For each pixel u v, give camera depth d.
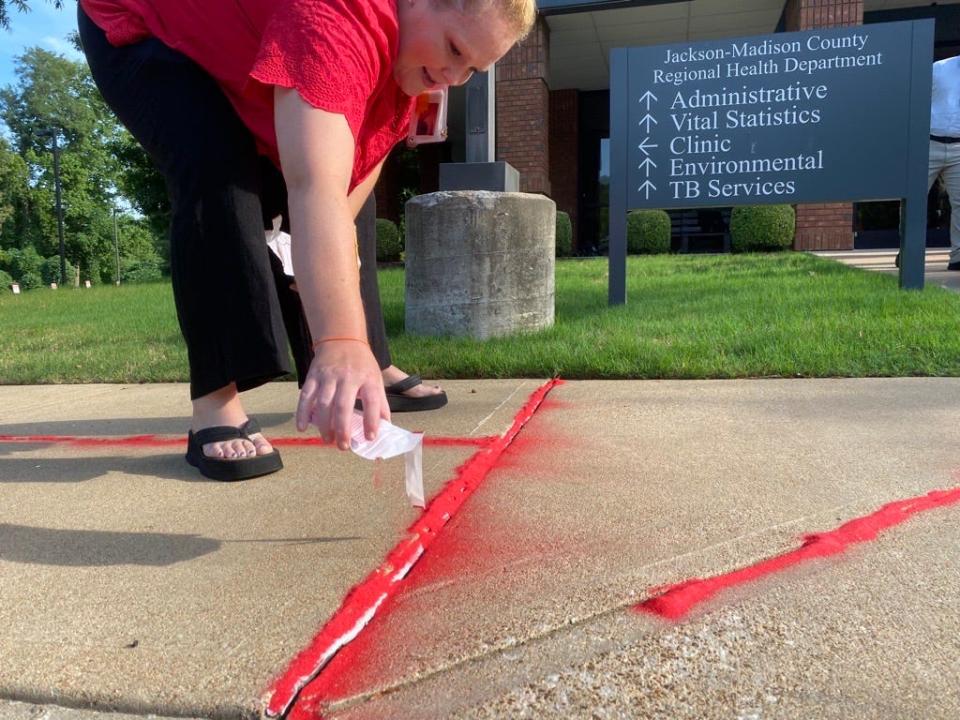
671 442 1.93
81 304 7.53
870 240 12.81
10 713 0.90
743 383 2.66
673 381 2.77
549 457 1.84
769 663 0.92
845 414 2.15
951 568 1.16
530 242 3.67
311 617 1.07
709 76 4.54
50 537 1.42
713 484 1.59
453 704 0.87
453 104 14.03
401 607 1.10
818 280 5.21
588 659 0.94
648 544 1.28
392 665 0.95
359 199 1.80
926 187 4.36
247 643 1.00
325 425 0.94
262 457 1.76
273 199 1.88
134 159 17.03
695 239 14.20
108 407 2.80
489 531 1.37
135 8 1.66
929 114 4.32
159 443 2.17
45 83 45.66
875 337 3.07
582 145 14.76
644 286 5.49
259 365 1.64
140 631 1.05
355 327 1.02
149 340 4.51
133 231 49.62
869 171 4.41
